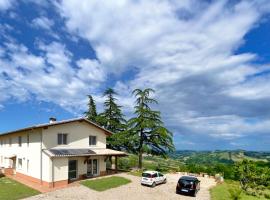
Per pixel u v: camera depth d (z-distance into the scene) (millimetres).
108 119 50500
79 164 34375
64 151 32375
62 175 30703
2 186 29438
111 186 29969
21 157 36500
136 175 38719
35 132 33312
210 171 46375
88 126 37781
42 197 24703
